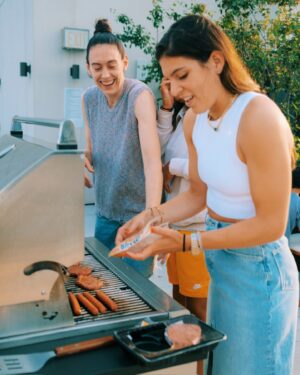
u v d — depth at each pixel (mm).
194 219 2078
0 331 1149
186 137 1516
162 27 4848
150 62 5316
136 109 1888
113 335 1158
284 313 1361
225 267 1390
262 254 1320
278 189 1187
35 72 4934
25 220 1132
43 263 1174
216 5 5391
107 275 1582
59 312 1204
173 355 1070
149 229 1276
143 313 1299
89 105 2115
